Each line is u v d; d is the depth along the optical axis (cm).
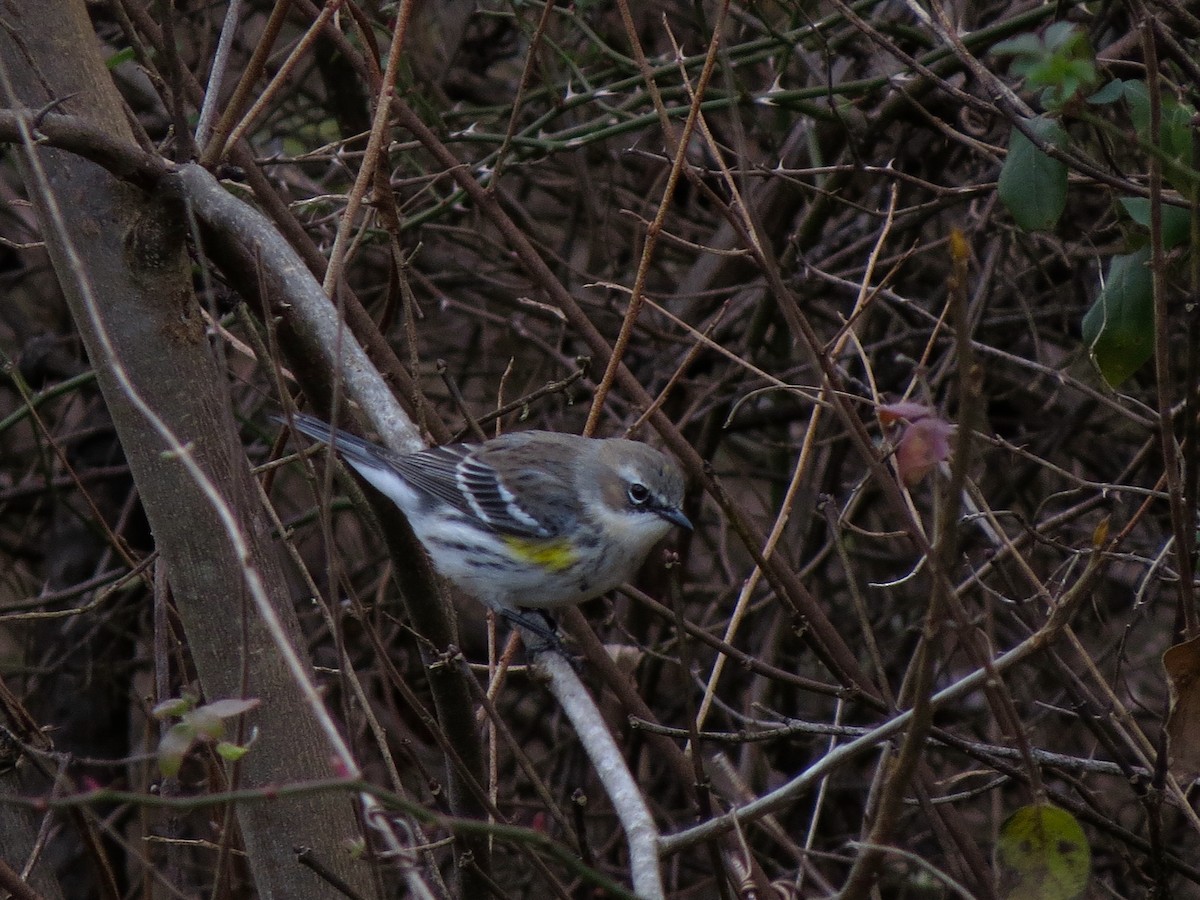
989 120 1227
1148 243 895
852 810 1545
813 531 1579
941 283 1561
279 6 844
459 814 825
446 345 1802
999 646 1459
